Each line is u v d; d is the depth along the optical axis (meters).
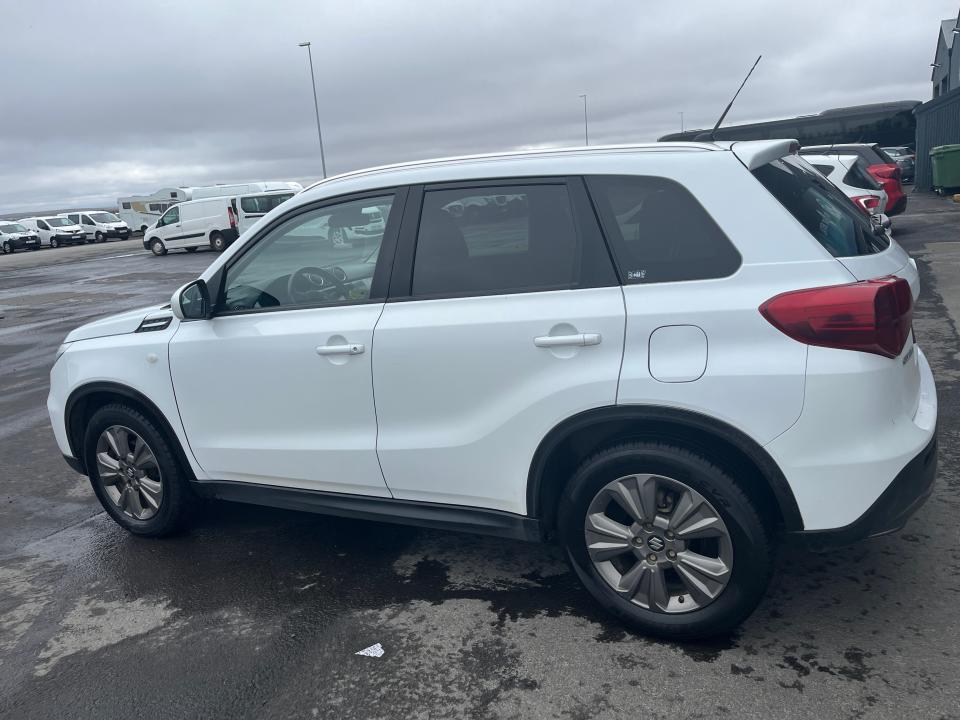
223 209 29.09
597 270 2.99
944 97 23.50
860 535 2.72
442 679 2.96
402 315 3.32
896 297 2.70
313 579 3.80
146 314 4.23
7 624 3.61
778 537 2.89
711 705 2.69
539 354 3.02
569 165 3.11
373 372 3.37
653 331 2.84
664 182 2.95
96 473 4.44
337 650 3.20
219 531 4.43
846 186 11.80
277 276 3.74
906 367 2.87
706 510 2.86
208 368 3.83
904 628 3.02
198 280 3.87
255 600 3.64
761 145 3.04
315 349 3.49
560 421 2.99
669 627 3.01
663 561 2.99
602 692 2.81
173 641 3.36
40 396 8.14
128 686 3.07
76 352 4.34
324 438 3.58
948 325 7.61
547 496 3.22
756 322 2.71
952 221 16.02
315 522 4.46
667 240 2.91
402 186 3.42
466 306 3.19
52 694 3.06
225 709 2.88
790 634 3.04
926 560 3.48
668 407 2.80
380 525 4.36
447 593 3.57
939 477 4.29
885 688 2.70
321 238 3.60
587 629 3.20
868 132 35.12
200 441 3.98
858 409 2.64
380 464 3.45
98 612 3.66
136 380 4.08
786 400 2.66
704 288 2.82
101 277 22.97
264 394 3.69
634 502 2.97
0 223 45.75
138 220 48.03
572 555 3.15
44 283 22.72
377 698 2.88
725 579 2.88
